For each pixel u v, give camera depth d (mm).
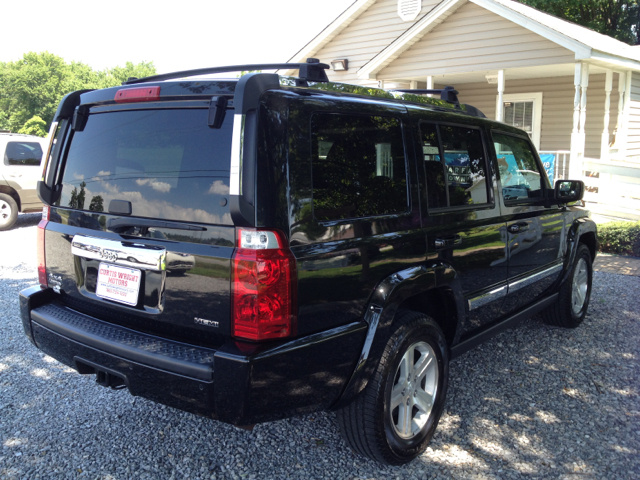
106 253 2598
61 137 2945
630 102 13539
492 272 3537
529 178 4137
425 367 2939
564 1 21781
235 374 2117
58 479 2658
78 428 3156
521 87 14320
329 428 3209
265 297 2135
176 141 2414
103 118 2738
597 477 2697
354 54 15578
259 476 2709
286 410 2295
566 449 2943
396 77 12836
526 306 4176
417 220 2893
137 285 2486
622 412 3350
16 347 4461
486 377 3859
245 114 2125
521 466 2793
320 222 2344
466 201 3328
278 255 2158
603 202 10461
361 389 2529
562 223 4512
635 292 6176
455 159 3271
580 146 10773
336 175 2455
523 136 4148
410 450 2779
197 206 2297
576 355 4273
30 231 10656
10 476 2676
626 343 4535
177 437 3072
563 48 10555
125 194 2561
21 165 10836
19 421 3230
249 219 2109
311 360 2307
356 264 2482
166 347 2357
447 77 13727
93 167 2744
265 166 2156
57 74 87125
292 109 2277
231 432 3139
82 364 2664
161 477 2693
